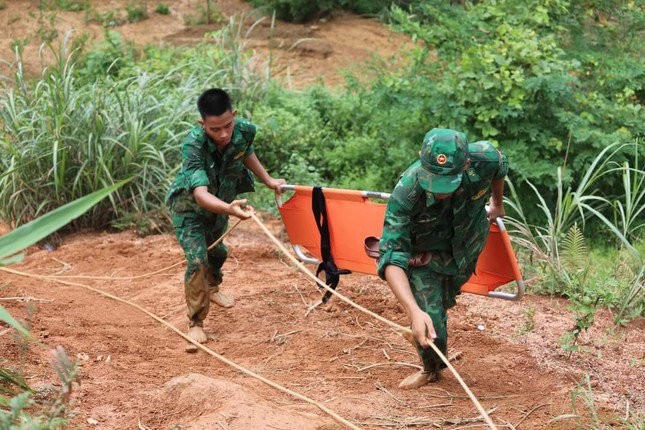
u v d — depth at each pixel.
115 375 5.77
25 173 9.69
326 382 5.89
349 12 17.73
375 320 7.10
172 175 9.78
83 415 5.05
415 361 6.30
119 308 7.46
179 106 10.47
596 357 6.34
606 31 12.16
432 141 4.87
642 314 7.23
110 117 9.92
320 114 12.39
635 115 10.69
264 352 6.50
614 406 5.52
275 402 5.41
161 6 17.72
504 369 6.11
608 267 8.26
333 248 6.39
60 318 6.98
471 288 6.04
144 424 4.96
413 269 5.47
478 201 5.27
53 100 9.88
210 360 6.34
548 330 6.80
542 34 11.27
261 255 8.76
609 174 10.23
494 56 10.16
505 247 5.68
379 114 10.90
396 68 14.22
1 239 3.81
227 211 5.95
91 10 17.64
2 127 10.47
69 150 9.70
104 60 13.77
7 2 17.92
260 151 11.15
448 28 10.99
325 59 15.67
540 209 10.26
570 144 10.34
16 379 4.96
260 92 12.27
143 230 9.53
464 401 5.59
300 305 7.44
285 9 17.39
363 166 11.13
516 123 10.23
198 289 6.56
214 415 4.88
